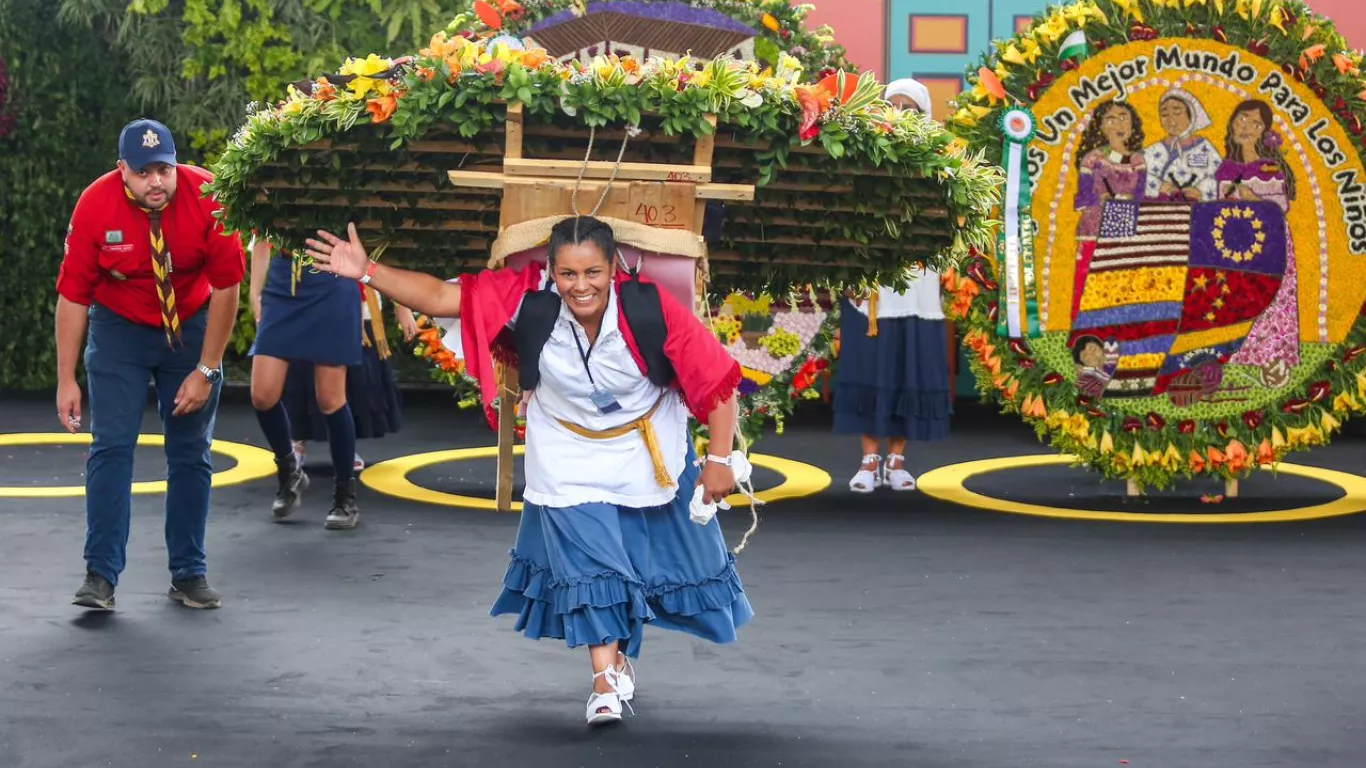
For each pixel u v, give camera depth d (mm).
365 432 9367
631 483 4441
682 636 5520
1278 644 5418
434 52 4516
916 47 11867
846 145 4629
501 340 4578
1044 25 8133
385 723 4484
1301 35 8055
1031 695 4793
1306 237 8180
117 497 5730
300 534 7340
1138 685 4902
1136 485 8539
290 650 5258
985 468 9781
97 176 13445
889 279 5266
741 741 4348
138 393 5762
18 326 13461
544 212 4488
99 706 4602
